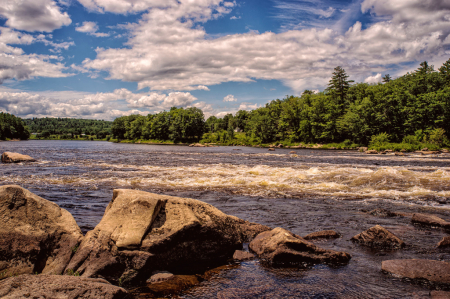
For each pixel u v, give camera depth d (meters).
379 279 5.15
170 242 5.64
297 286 4.87
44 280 3.93
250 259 6.24
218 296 4.50
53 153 41.09
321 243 7.05
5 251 4.66
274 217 9.30
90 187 13.91
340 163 29.80
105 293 3.93
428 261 5.53
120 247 5.22
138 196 5.85
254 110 138.25
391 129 73.06
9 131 130.38
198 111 125.31
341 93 99.81
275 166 25.17
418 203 11.41
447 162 31.77
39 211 5.45
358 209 10.42
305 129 91.81
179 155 40.97
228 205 10.86
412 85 78.62
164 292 4.68
